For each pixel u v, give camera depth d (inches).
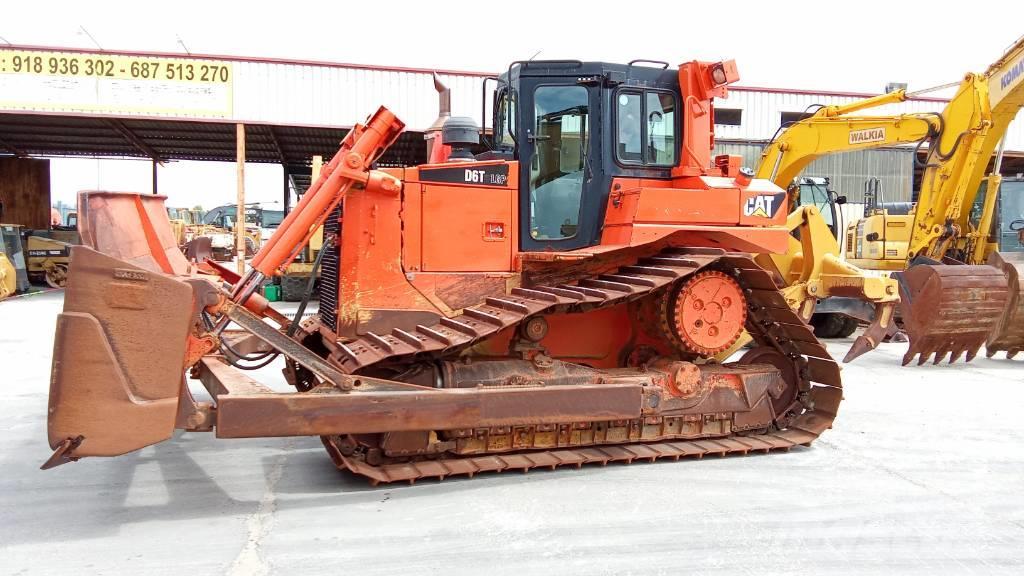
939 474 194.4
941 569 137.6
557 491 176.7
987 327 358.0
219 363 191.8
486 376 189.6
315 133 717.9
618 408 185.2
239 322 160.9
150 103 625.6
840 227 572.4
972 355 372.2
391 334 190.7
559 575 131.5
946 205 399.5
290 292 614.2
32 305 587.5
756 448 208.2
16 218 869.2
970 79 381.7
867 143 412.8
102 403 144.1
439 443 185.9
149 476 184.9
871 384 318.3
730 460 205.3
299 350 163.9
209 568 132.3
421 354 182.7
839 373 219.1
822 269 353.1
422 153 787.4
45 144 827.4
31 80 608.7
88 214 159.9
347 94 655.1
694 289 203.6
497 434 192.2
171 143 810.2
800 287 348.5
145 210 183.2
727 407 214.5
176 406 150.8
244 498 169.3
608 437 204.4
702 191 203.3
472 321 188.9
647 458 201.3
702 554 141.8
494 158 214.5
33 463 193.8
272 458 201.8
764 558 140.6
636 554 141.1
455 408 169.3
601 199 209.6
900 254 509.7
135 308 146.6
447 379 186.5
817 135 425.1
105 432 144.4
